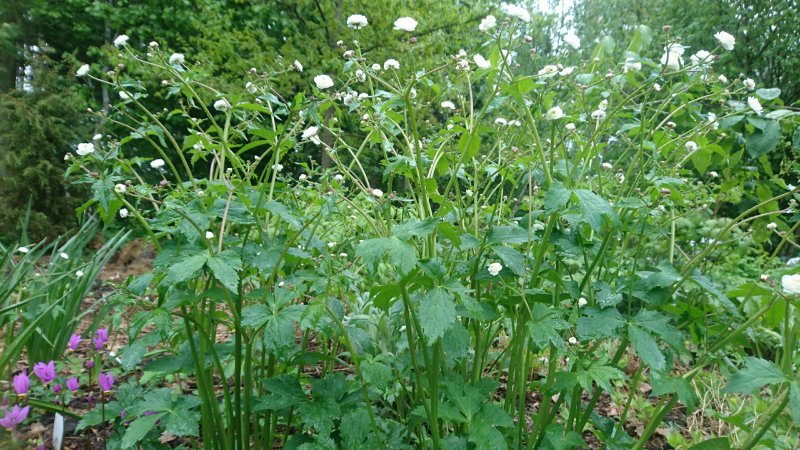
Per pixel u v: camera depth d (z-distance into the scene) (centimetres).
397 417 219
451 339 149
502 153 214
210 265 135
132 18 1041
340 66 867
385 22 922
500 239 166
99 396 265
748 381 133
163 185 175
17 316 279
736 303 190
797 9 951
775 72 1016
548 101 176
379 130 191
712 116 184
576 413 185
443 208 172
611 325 154
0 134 766
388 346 244
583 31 1237
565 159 173
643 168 187
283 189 201
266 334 144
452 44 991
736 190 307
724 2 1013
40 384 267
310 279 163
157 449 176
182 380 277
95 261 336
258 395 187
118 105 183
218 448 178
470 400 150
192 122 191
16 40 979
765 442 157
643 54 224
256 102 198
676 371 307
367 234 220
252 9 1034
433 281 143
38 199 787
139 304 169
